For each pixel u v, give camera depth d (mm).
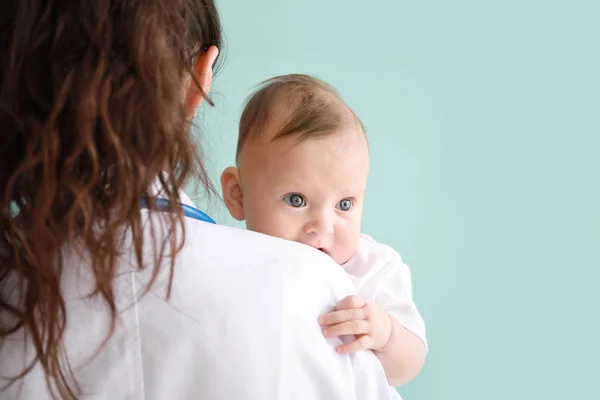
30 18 599
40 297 628
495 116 2145
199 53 760
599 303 2180
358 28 2113
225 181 1128
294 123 1037
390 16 2113
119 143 601
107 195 624
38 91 608
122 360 641
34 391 664
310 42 2119
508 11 2129
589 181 2160
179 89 649
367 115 2125
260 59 2111
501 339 2184
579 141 2150
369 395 791
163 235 655
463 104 2143
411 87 2129
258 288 675
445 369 2178
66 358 644
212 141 1907
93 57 601
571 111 2146
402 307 1102
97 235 630
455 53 2131
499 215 2162
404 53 2123
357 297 781
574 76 2141
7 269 658
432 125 2135
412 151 2135
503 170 2154
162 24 617
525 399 2195
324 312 743
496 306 2178
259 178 1063
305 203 1042
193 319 646
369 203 2123
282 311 680
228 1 2088
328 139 1030
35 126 603
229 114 1999
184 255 662
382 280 1117
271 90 1100
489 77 2141
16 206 645
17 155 624
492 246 2166
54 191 600
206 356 646
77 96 592
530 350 2191
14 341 664
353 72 2119
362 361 792
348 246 1062
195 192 806
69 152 609
